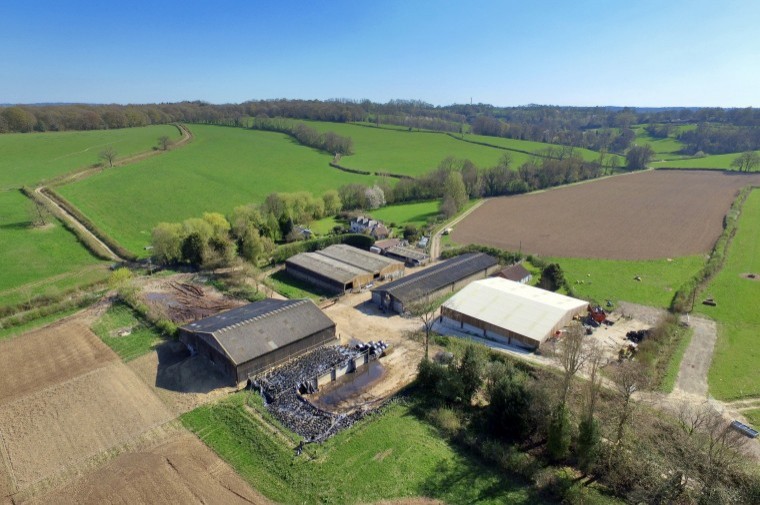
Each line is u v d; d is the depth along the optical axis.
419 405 45.72
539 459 38.91
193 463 37.88
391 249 93.75
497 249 92.31
